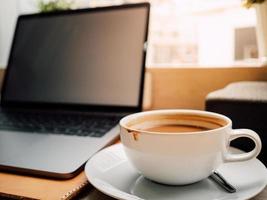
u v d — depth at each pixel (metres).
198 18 0.77
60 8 0.80
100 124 0.50
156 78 0.63
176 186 0.29
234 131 0.29
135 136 0.28
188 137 0.26
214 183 0.29
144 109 0.63
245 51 0.64
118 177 0.30
